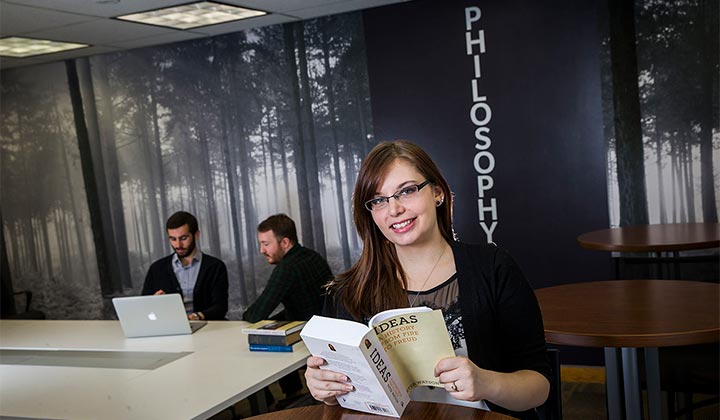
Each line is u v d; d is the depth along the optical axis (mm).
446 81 5453
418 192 1895
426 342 1704
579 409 4355
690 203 4918
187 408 2613
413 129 5594
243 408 4773
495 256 1967
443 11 5406
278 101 6031
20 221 6973
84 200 6754
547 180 5238
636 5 4934
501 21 5250
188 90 6320
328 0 5195
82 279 6836
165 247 6543
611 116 5039
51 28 5273
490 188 5402
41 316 6477
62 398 2898
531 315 1929
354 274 2049
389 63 5617
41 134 6832
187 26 5676
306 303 4246
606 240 4328
